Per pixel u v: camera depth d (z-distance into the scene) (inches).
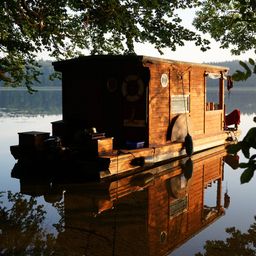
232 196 422.3
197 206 381.1
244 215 351.9
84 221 325.1
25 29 473.7
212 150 702.5
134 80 541.6
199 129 677.3
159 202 387.9
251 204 390.3
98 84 568.4
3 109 1712.6
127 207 368.5
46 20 490.0
